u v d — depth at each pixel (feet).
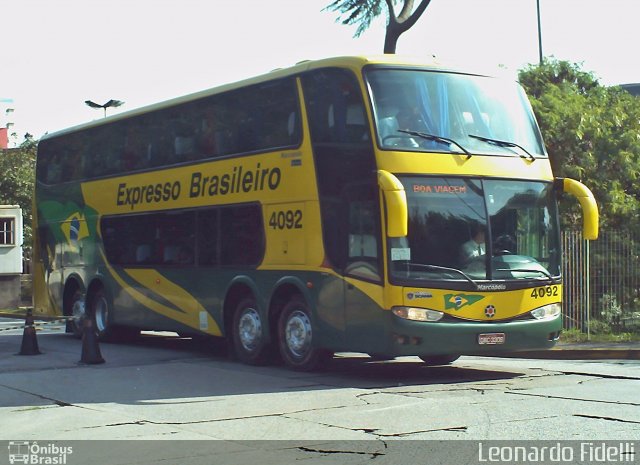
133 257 64.18
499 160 46.68
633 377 45.62
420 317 43.65
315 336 47.85
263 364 53.06
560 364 53.31
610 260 66.49
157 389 43.39
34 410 37.99
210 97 56.90
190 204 58.18
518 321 45.65
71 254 72.59
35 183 78.89
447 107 46.44
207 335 57.88
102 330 68.90
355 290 45.21
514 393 40.57
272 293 50.72
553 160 76.54
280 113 50.75
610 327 65.87
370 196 44.52
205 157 57.11
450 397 39.70
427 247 44.21
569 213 74.95
